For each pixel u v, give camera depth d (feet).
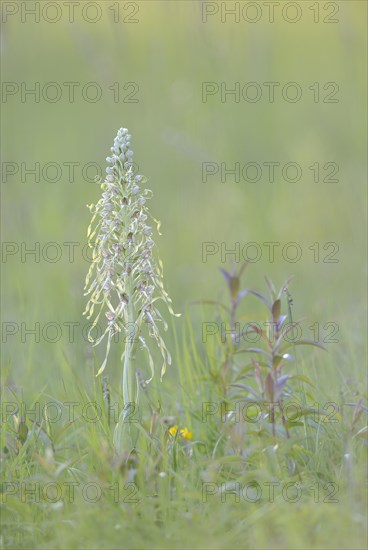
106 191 21.45
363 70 65.21
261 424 22.03
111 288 21.44
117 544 18.90
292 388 26.25
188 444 22.49
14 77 67.26
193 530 18.94
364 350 31.04
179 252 44.01
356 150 55.62
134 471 20.29
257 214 47.73
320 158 54.85
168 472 21.04
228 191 49.67
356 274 40.40
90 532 19.07
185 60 64.03
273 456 21.20
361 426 24.54
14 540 19.67
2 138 58.80
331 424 23.75
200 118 56.90
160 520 19.83
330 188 50.29
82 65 67.97
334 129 57.88
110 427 23.95
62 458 22.68
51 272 41.19
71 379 29.17
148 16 68.28
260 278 40.52
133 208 21.34
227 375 25.35
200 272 41.29
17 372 31.68
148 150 56.08
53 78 67.62
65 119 62.03
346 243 44.98
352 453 21.36
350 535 18.52
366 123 58.03
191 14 63.82
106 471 20.62
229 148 54.65
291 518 18.70
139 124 58.65
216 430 24.41
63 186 52.54
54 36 71.10
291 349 30.17
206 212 47.91
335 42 71.41
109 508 19.83
